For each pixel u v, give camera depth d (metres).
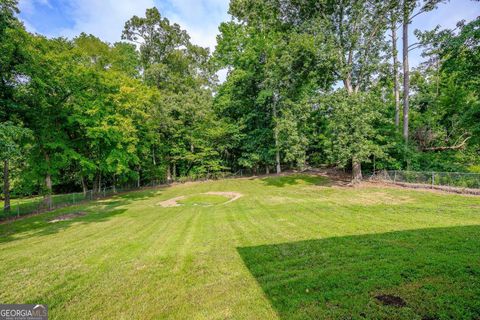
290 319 2.88
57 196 23.56
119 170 18.06
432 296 3.10
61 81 14.44
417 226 6.34
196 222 8.73
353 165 16.92
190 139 27.86
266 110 27.03
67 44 15.88
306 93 18.53
